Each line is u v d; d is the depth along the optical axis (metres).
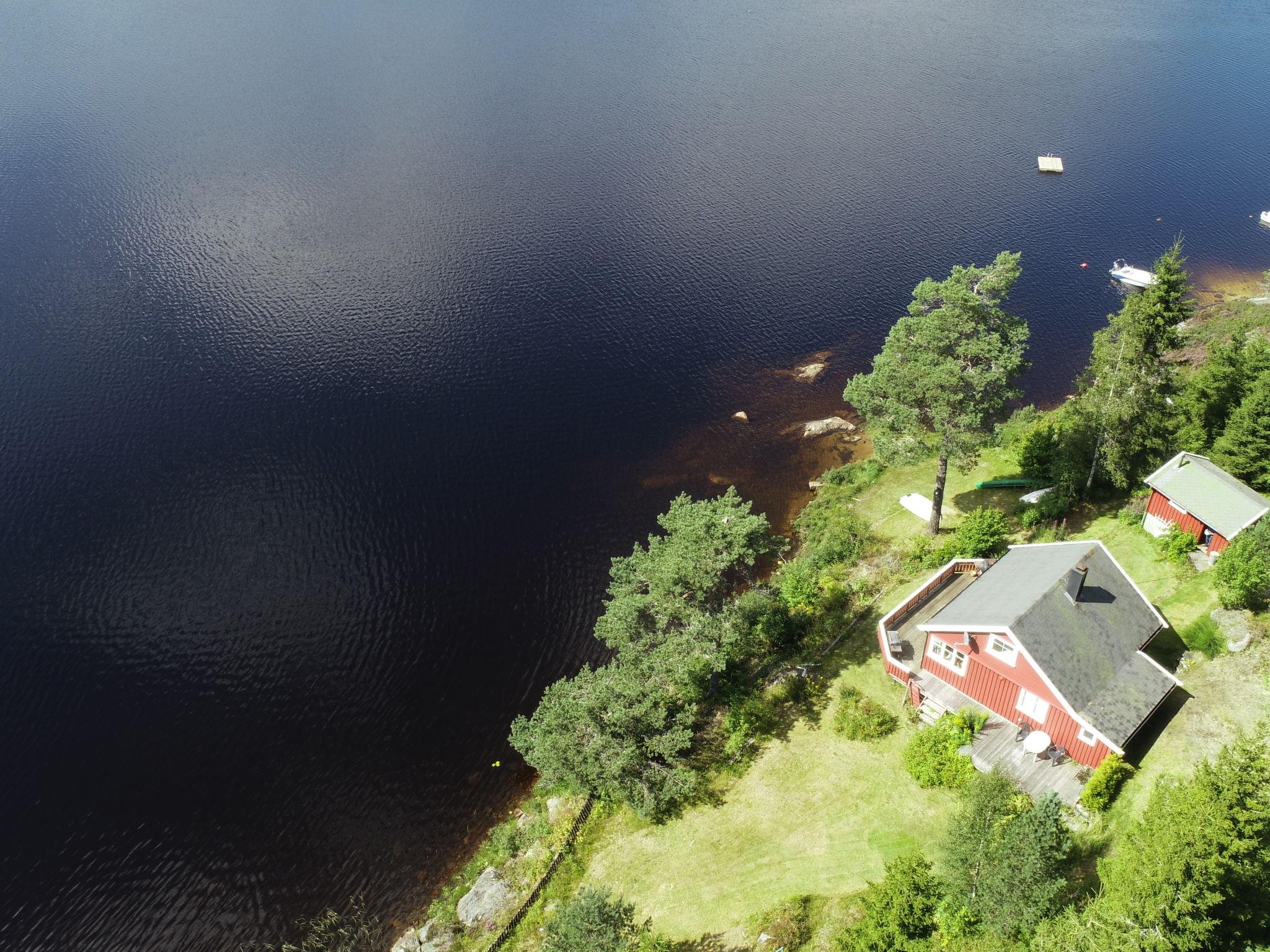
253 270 113.44
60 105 161.00
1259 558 50.34
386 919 49.28
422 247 120.06
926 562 63.38
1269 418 58.81
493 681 63.22
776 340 101.44
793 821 47.41
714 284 112.44
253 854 52.62
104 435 86.44
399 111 165.38
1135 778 43.62
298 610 68.19
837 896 43.19
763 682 57.16
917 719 50.78
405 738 59.31
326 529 75.94
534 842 51.03
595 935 37.88
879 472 77.94
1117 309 106.50
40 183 132.25
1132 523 62.38
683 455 84.94
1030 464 71.88
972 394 59.03
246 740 59.00
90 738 59.00
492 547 74.38
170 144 147.62
